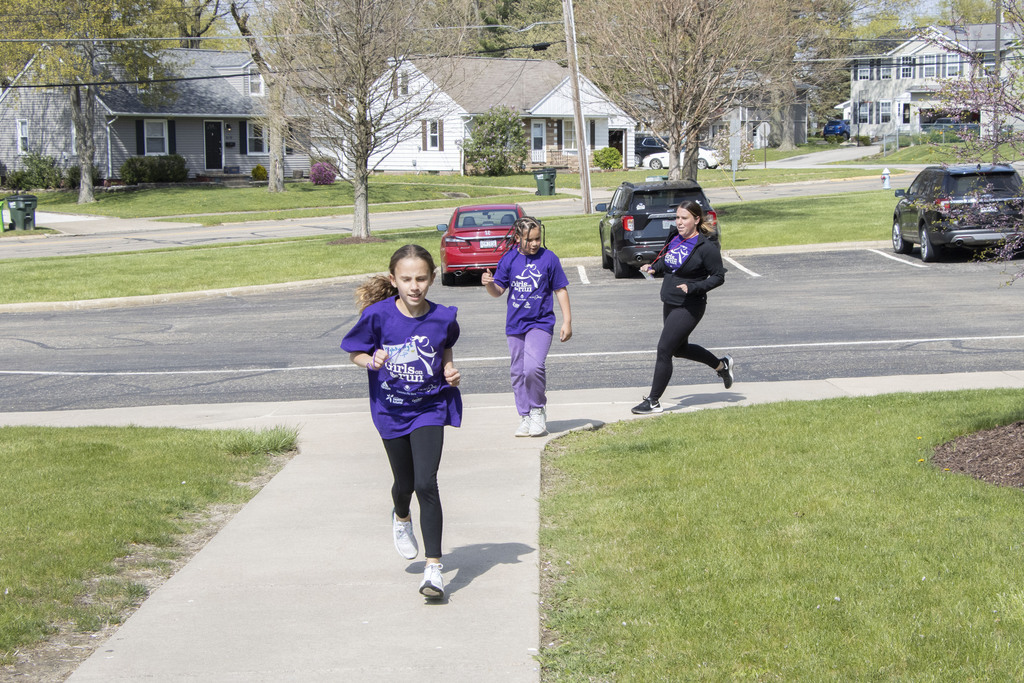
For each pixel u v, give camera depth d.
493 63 61.03
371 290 5.06
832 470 6.63
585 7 27.78
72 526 6.15
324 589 5.21
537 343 8.31
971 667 3.82
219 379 12.15
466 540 5.90
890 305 15.12
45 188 51.50
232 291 20.02
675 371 11.42
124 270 22.52
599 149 61.41
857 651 4.01
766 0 25.20
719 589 4.71
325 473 7.61
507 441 8.34
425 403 5.05
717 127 58.72
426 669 4.21
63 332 16.09
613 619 4.52
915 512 5.66
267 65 27.33
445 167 59.69
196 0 52.25
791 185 46.16
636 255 19.34
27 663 4.36
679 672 3.95
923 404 8.55
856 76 79.06
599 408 9.55
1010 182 18.22
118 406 10.84
